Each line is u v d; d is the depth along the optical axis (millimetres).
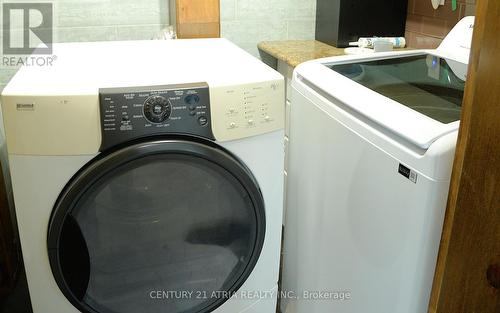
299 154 1566
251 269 1446
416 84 1403
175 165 1235
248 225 1386
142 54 1580
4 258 1927
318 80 1416
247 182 1313
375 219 1173
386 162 1105
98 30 2268
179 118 1200
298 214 1620
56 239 1217
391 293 1149
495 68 880
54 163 1175
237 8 2436
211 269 1425
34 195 1200
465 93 896
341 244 1353
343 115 1267
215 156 1244
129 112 1164
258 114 1287
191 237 1363
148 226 1307
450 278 1017
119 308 1384
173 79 1250
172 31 2230
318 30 2504
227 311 1493
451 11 2047
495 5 837
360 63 1628
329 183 1378
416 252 1041
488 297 1066
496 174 960
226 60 1501
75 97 1135
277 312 1926
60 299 1320
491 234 1009
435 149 968
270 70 1375
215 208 1337
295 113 1579
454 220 965
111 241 1292
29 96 1124
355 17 2293
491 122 915
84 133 1159
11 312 1896
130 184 1228
